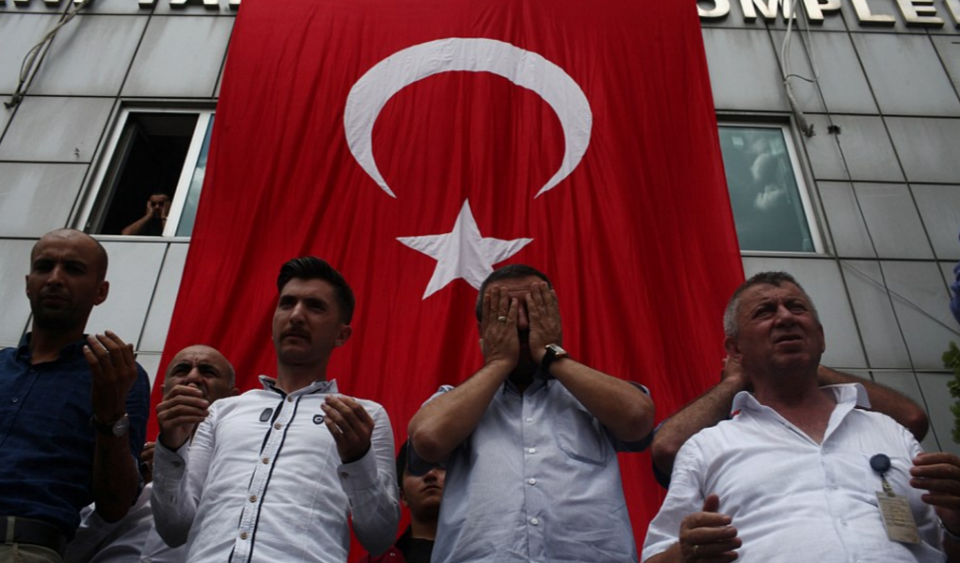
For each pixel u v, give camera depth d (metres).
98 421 3.38
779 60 8.35
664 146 6.96
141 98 7.99
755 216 7.43
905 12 8.71
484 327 3.61
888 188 7.45
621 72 7.40
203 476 3.54
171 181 7.67
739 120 8.02
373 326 6.01
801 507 2.82
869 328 6.60
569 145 6.98
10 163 7.46
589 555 2.93
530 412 3.35
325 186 6.73
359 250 6.41
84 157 7.55
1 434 3.49
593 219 6.57
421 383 5.74
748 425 3.21
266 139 6.96
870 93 8.09
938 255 7.02
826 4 8.77
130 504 3.56
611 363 5.86
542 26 7.68
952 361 4.43
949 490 2.66
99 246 4.18
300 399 3.66
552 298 3.65
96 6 8.72
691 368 5.84
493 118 7.13
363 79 7.35
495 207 6.65
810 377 3.30
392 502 3.33
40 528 3.25
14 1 8.70
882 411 3.58
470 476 3.16
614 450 3.35
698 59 7.49
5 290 6.65
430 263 6.34
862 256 7.02
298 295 3.94
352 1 7.82
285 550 3.10
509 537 2.92
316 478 3.35
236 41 7.51
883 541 2.68
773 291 3.49
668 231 6.50
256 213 6.54
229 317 6.02
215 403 3.81
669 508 3.10
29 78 8.08
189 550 3.19
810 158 7.63
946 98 8.08
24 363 3.81
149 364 6.28
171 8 8.70
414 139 7.02
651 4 7.82
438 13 7.75
